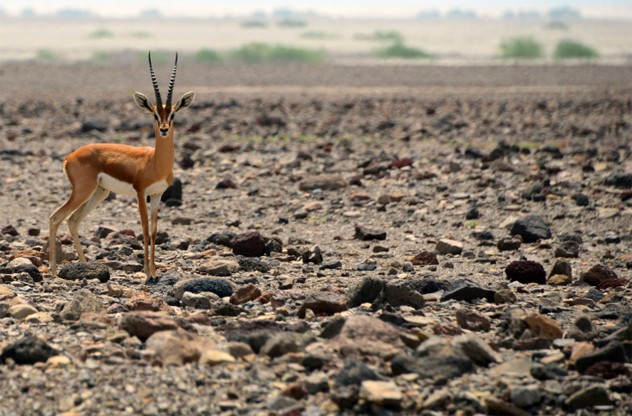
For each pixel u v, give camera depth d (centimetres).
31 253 3291
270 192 4844
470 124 7925
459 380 1972
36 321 2333
